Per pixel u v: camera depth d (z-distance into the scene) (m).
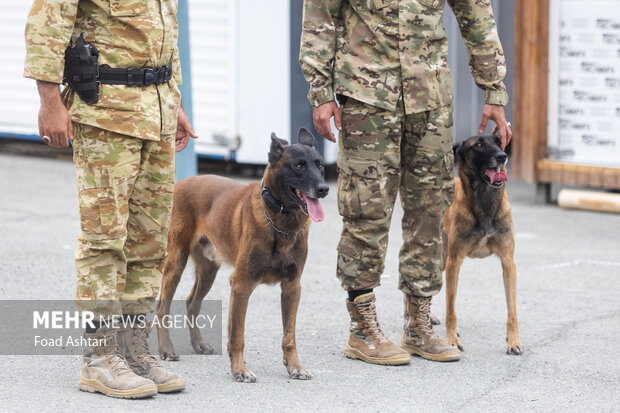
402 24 5.94
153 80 5.30
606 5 11.56
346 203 6.16
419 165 6.18
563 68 11.99
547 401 5.55
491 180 6.53
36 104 15.10
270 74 13.36
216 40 13.55
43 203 11.96
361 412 5.32
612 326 7.26
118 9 5.16
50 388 5.63
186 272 8.88
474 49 6.38
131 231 5.62
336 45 6.13
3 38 15.09
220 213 6.16
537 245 10.20
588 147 12.02
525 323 7.38
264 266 5.76
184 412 5.25
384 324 7.33
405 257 6.42
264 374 6.05
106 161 5.25
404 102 5.98
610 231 10.90
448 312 6.76
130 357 5.69
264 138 13.59
